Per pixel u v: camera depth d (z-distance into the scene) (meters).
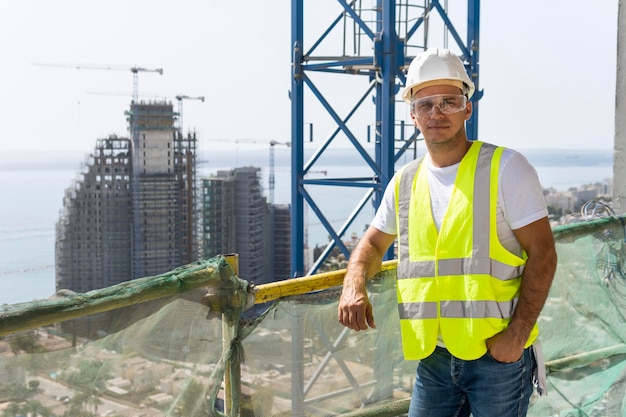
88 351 2.19
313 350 2.87
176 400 2.41
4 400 2.01
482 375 2.56
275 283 2.72
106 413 2.23
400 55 9.76
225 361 2.54
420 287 2.66
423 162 2.76
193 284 2.44
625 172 5.18
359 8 10.48
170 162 67.12
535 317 2.46
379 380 3.13
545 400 3.81
